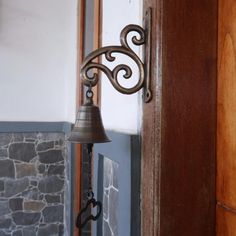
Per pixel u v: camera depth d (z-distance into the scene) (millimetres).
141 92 891
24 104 2748
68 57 2783
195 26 702
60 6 2816
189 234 697
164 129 695
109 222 1250
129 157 900
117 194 1146
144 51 791
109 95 1306
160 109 697
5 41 2691
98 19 1583
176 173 696
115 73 744
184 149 699
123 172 961
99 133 899
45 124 2768
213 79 706
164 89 695
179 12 699
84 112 911
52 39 2805
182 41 699
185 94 701
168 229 691
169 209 693
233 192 644
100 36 1543
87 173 2236
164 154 694
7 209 2691
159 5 701
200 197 701
